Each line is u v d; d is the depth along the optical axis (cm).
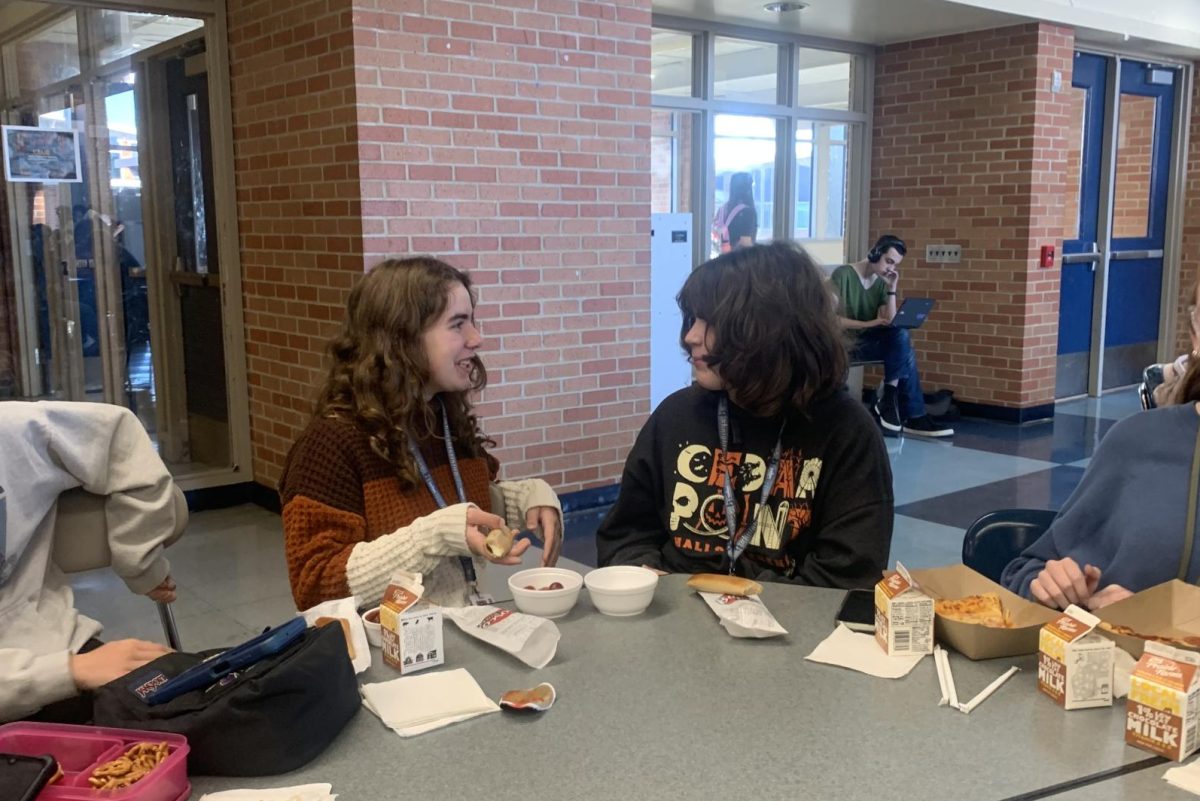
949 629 144
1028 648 142
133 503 173
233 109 465
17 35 423
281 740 111
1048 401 693
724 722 124
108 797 100
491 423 440
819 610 162
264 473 481
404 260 176
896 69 714
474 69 415
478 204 423
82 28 439
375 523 170
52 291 452
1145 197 780
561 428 464
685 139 641
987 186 670
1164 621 144
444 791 108
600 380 475
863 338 626
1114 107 723
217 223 473
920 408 641
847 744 118
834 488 182
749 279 173
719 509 187
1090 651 127
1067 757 115
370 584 154
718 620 158
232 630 331
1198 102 781
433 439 182
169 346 486
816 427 183
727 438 188
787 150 688
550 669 140
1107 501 174
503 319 438
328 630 122
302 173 422
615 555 195
